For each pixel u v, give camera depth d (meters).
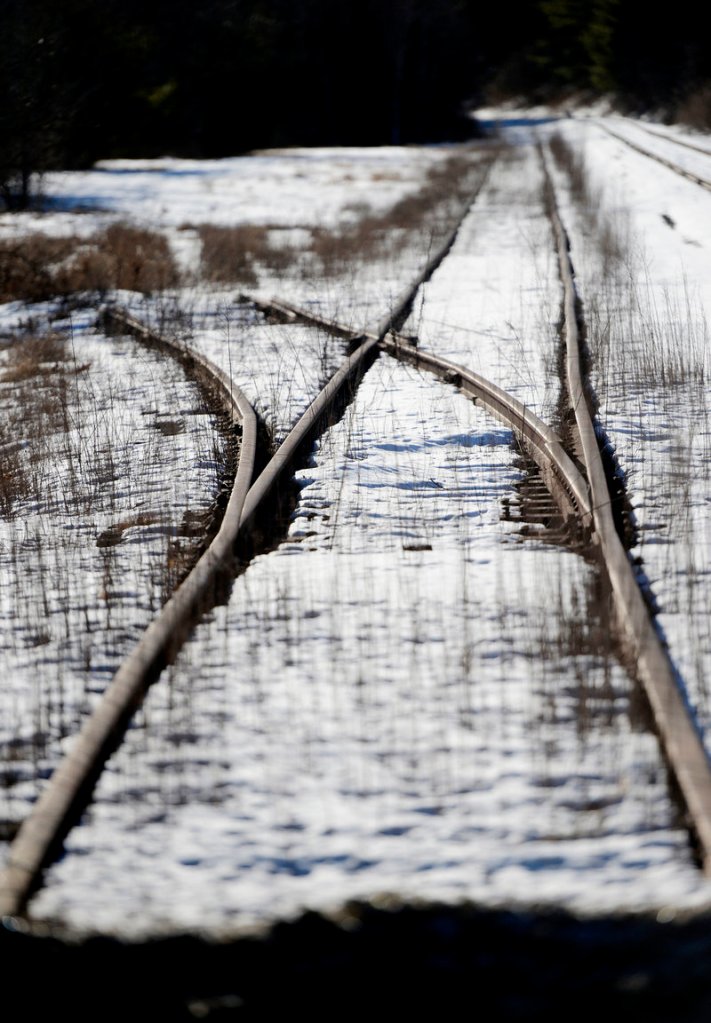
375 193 147.88
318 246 89.31
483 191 132.00
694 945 13.48
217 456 36.66
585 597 23.23
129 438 40.25
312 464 35.03
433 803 16.44
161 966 13.84
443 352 50.47
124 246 89.12
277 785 17.11
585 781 16.84
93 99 149.50
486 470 33.41
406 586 24.75
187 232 110.44
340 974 13.68
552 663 20.61
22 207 128.62
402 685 20.14
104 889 14.91
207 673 20.86
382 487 32.12
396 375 46.56
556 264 73.62
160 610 24.48
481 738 18.23
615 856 15.00
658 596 23.50
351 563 26.52
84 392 48.56
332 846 15.51
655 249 74.88
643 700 18.91
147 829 16.22
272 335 58.06
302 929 13.98
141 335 60.31
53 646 23.09
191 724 18.98
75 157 187.12
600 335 47.91
